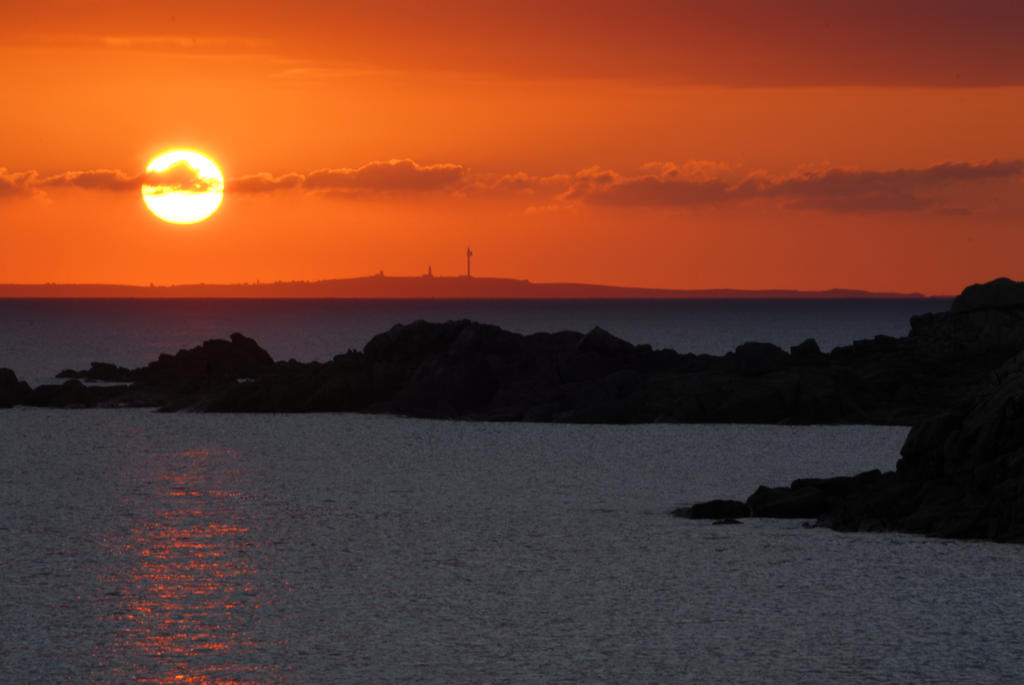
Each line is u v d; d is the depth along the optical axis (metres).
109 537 175.12
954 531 167.62
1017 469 170.38
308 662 115.12
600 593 140.88
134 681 109.56
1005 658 115.00
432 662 115.06
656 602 136.62
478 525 184.75
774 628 125.56
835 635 122.81
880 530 174.00
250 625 127.88
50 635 123.81
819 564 153.38
